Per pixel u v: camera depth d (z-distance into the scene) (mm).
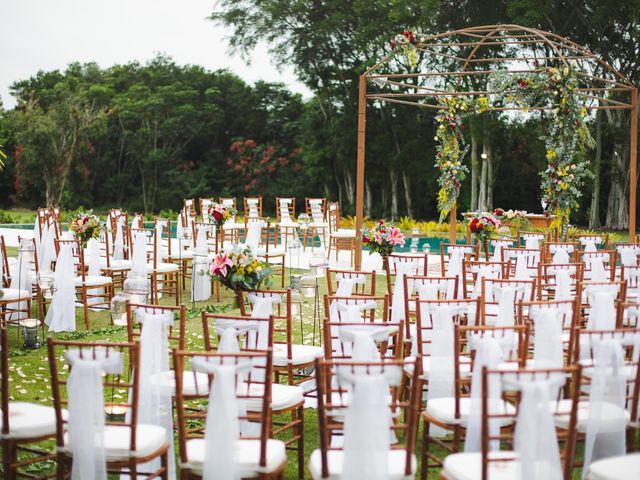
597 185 27141
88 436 3250
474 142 27031
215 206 10008
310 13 30500
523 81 10344
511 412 3684
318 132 35969
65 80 44750
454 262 8539
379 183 36438
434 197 36031
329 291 6199
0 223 27750
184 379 4266
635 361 4145
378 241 8156
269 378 3225
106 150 43906
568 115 9984
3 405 3484
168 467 3842
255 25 30797
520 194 34875
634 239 11375
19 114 38719
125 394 5395
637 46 26078
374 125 33906
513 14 24547
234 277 5414
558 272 6613
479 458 3221
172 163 43031
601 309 5008
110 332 7801
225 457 3160
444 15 26469
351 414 3037
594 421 3588
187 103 42750
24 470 4027
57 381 3340
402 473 3139
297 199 39969
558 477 3027
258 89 43781
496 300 5906
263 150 41500
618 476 2961
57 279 7820
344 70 33031
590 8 25500
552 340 4109
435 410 3811
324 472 3156
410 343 5527
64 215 20922
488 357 3553
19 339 7398
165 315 3996
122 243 10781
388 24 27594
